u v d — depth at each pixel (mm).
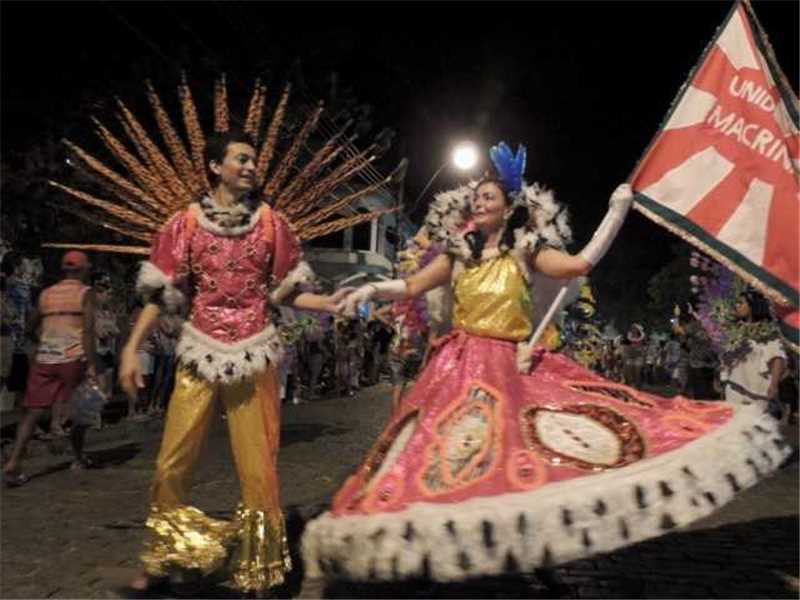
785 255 4172
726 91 4340
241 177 3977
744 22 4387
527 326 3953
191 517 3992
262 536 3883
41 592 4121
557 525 3004
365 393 17891
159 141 13297
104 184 4488
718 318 8109
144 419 10203
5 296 10008
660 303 37156
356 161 4547
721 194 4250
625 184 4195
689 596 4180
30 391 6762
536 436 3445
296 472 7441
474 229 4070
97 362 7230
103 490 6449
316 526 3213
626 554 4852
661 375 31484
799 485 7012
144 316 3986
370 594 4102
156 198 4230
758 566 4664
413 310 6145
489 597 4086
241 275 3938
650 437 3436
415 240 5793
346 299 4016
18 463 6648
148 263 3947
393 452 3541
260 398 3941
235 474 7125
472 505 3041
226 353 3877
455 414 3584
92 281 10602
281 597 4039
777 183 4219
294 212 4387
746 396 7316
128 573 4398
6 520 5500
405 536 3016
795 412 11250
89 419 7270
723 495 3207
